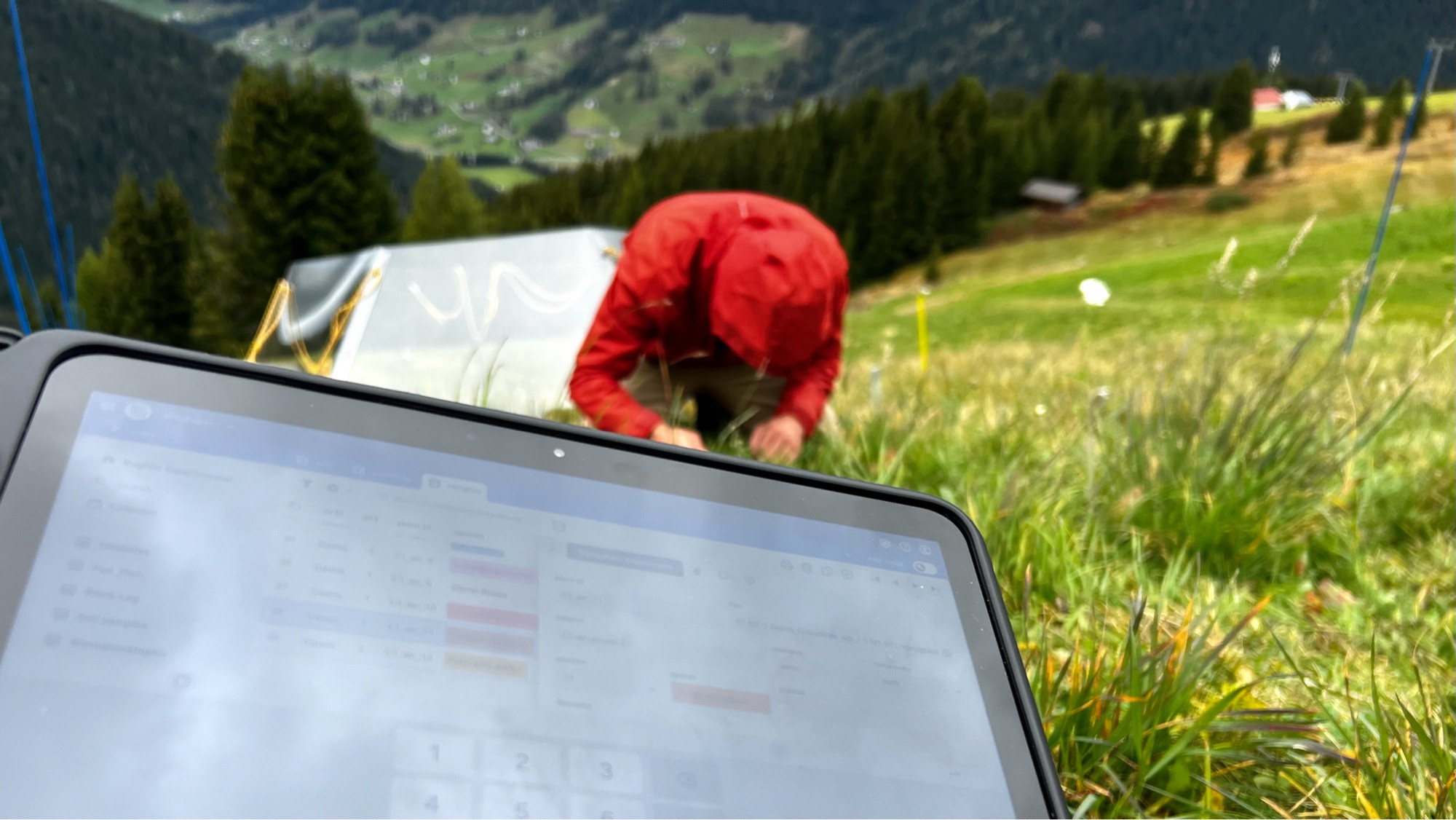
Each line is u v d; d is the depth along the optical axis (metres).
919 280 79.25
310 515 0.74
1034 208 89.38
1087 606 2.07
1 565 0.63
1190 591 2.27
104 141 122.12
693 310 3.30
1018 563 2.13
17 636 0.62
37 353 0.69
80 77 129.12
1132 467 2.72
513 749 0.72
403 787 0.67
